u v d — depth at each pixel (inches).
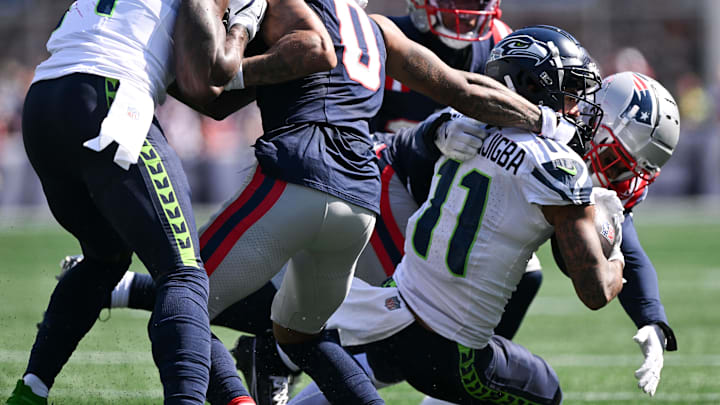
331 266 395.5
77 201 378.0
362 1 426.9
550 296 1087.0
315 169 375.2
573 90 418.9
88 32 364.2
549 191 379.2
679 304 990.4
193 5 358.9
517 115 395.9
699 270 1272.1
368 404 399.5
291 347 419.2
